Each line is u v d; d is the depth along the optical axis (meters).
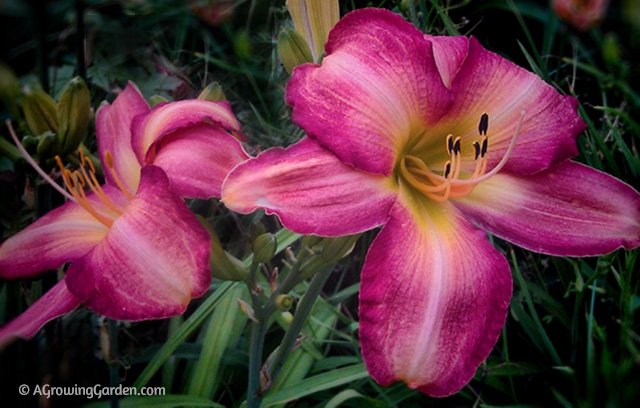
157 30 0.38
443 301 0.21
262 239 0.23
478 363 0.22
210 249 0.21
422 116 0.24
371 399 0.30
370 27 0.23
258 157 0.22
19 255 0.24
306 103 0.22
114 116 0.27
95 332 0.30
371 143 0.22
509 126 0.25
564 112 0.25
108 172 0.26
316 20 0.25
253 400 0.26
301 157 0.22
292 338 0.26
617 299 0.32
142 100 0.27
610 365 0.29
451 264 0.22
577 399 0.28
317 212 0.21
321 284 0.25
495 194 0.25
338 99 0.22
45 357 0.30
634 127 0.32
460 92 0.24
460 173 0.26
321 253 0.23
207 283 0.20
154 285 0.20
